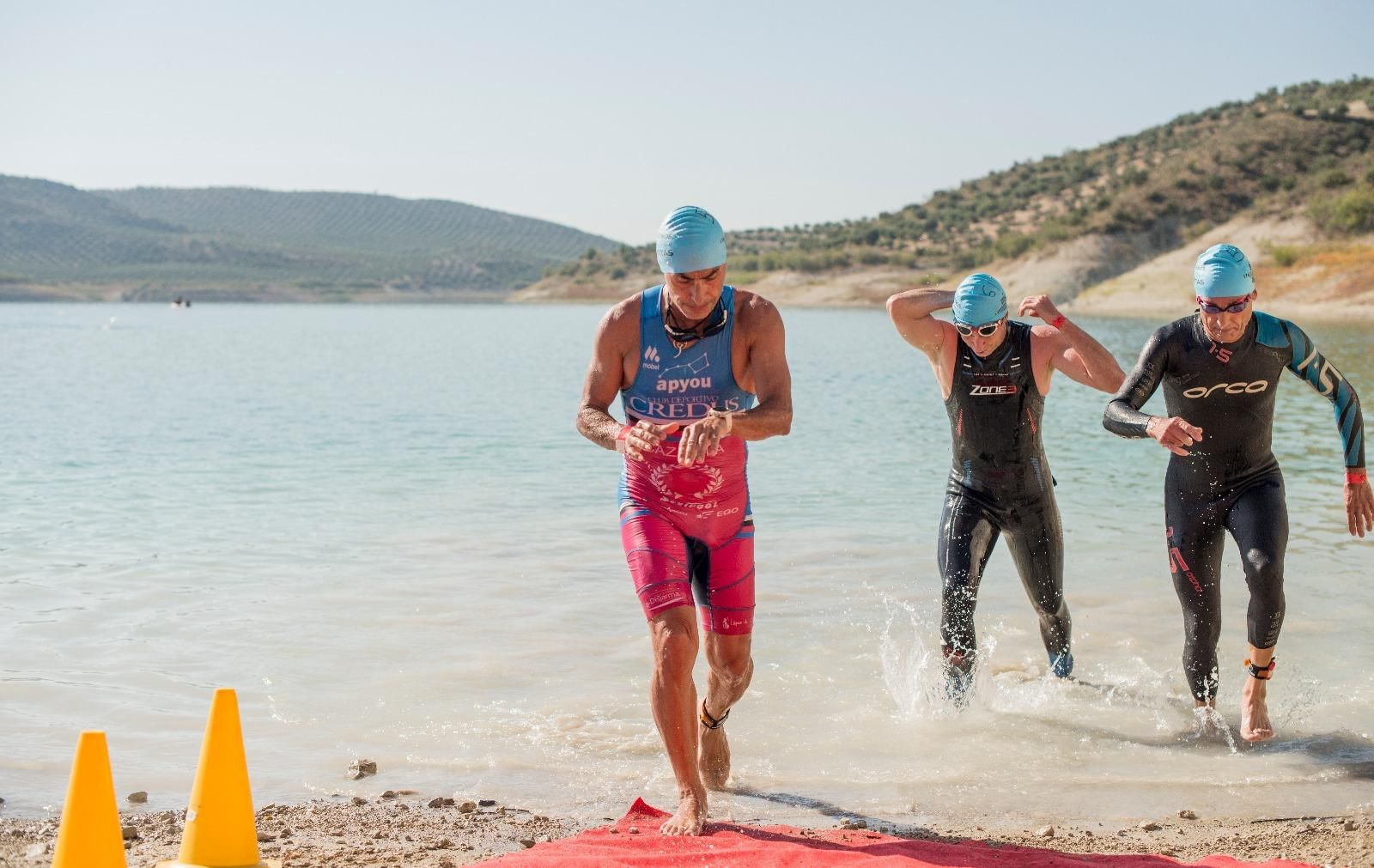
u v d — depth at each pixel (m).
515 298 189.00
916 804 4.51
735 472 4.30
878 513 10.27
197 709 5.48
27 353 42.50
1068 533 9.30
